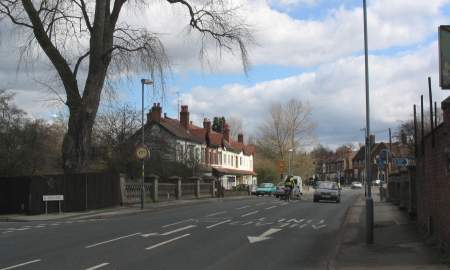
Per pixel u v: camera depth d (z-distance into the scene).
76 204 31.69
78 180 31.89
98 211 31.25
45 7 30.69
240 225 22.14
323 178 162.38
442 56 11.73
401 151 67.56
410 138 59.91
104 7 33.41
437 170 13.88
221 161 80.62
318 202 42.47
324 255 14.10
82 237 17.97
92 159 46.91
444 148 12.63
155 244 16.05
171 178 45.97
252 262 12.87
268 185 66.75
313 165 111.94
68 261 12.92
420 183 18.03
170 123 68.62
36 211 29.73
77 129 33.25
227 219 25.17
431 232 15.30
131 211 31.03
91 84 33.47
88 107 33.28
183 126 73.88
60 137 65.06
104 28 33.75
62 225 23.11
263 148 106.75
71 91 33.12
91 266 12.18
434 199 14.57
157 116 62.50
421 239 16.11
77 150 33.09
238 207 34.88
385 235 17.39
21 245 16.11
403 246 14.66
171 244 16.06
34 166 44.12
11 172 40.94
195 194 50.41
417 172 19.11
